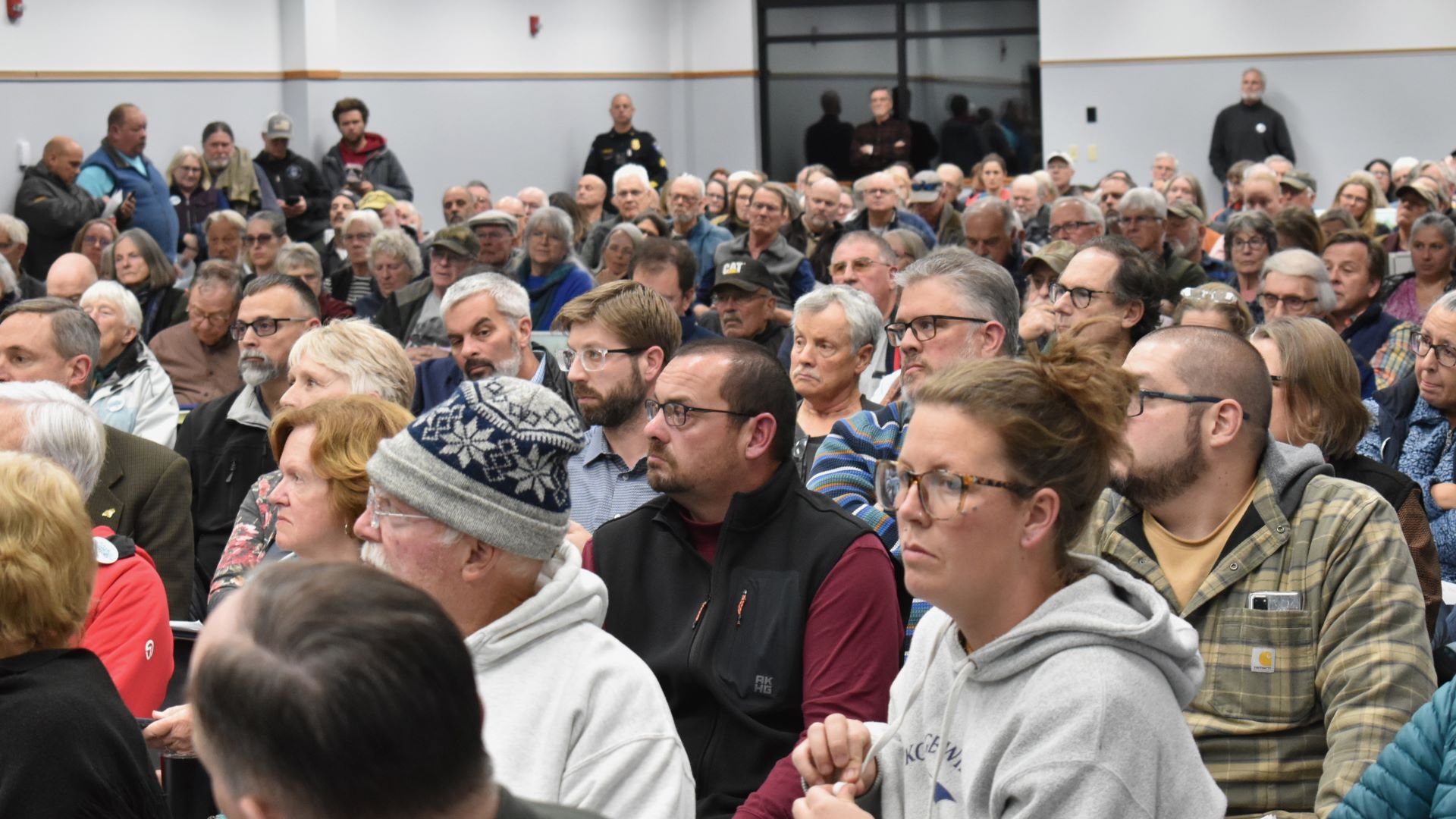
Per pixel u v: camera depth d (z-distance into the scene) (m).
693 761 2.32
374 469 1.84
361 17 13.63
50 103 10.99
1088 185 15.43
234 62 12.59
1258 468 2.30
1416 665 2.10
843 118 17.28
